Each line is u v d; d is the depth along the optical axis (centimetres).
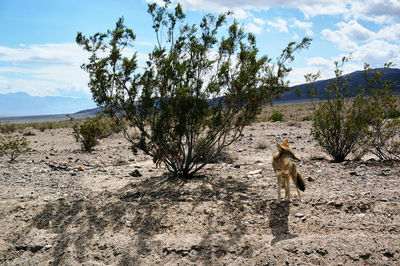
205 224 586
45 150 1627
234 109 841
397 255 458
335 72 1053
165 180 870
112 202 698
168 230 577
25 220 625
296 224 561
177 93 794
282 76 805
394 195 634
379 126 1017
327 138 1064
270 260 473
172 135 855
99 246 541
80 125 1630
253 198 682
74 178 925
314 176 841
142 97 795
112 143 1847
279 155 631
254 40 805
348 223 547
